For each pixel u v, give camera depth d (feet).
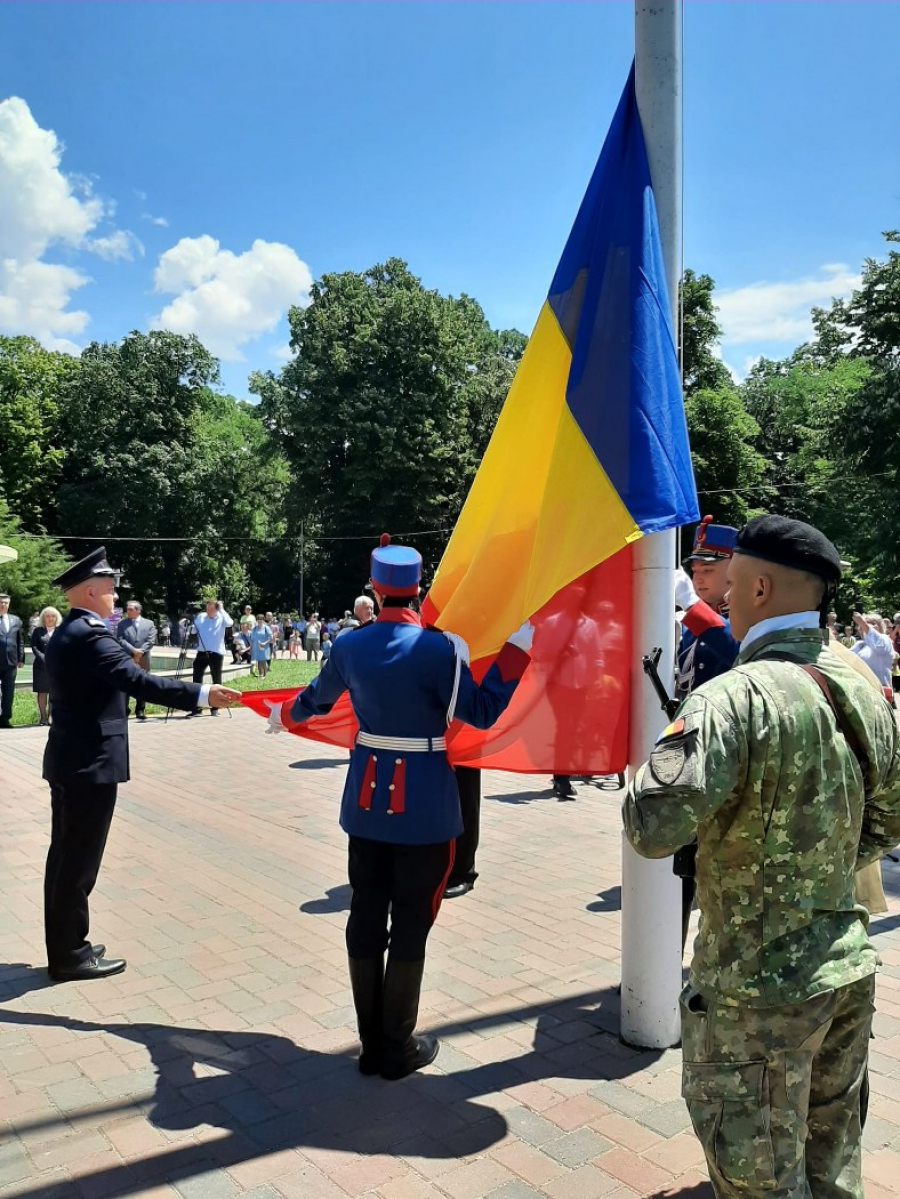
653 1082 11.05
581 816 25.12
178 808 25.34
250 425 200.34
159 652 101.35
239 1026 12.53
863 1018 6.78
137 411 154.10
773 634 6.97
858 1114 6.99
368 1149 9.69
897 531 102.63
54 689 13.85
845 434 107.65
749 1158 6.23
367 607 29.30
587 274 12.06
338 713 13.61
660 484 10.73
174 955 14.97
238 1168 9.36
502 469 13.14
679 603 16.06
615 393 11.09
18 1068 11.36
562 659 11.82
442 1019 12.78
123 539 146.51
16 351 156.56
